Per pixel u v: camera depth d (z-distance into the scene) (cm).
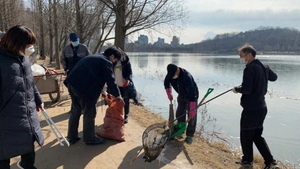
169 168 359
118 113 434
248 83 351
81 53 548
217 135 630
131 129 502
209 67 2773
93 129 402
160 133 371
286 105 1004
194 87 445
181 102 470
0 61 223
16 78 231
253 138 384
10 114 230
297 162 511
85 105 379
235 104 991
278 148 583
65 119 543
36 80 625
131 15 880
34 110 256
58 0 1380
